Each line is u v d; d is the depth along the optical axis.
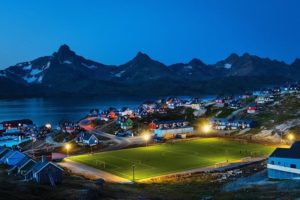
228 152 139.88
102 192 68.12
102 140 181.38
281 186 75.94
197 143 163.00
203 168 114.94
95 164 126.06
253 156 131.38
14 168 91.12
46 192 61.25
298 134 163.25
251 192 73.38
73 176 92.06
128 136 190.88
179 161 126.50
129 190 78.38
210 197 72.06
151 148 155.38
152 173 110.50
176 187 87.75
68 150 157.25
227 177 99.06
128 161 129.12
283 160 89.62
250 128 188.50
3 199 52.81
